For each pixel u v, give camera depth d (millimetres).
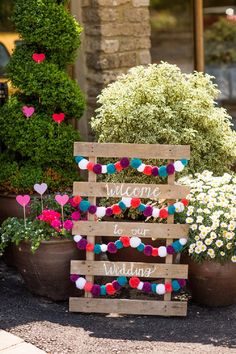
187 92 5344
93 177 4871
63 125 5527
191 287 5012
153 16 6957
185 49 6996
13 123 5430
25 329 4660
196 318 4883
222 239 4797
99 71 6105
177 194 4848
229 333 4672
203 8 6980
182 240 4840
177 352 4430
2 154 5668
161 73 5352
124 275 4887
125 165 4844
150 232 4863
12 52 5758
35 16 5312
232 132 5535
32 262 4988
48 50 5465
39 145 5430
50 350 4434
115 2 6043
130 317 4906
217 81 7105
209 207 4828
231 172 5473
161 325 4781
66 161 5523
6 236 5039
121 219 5277
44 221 5008
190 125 5297
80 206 4883
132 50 6180
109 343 4535
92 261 4891
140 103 5289
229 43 7059
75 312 4941
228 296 4961
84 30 6148
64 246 4957
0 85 6078
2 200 5488
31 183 5449
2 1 6164
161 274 4863
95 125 5387
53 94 5402
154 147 4832
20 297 5133
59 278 5008
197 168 5352
